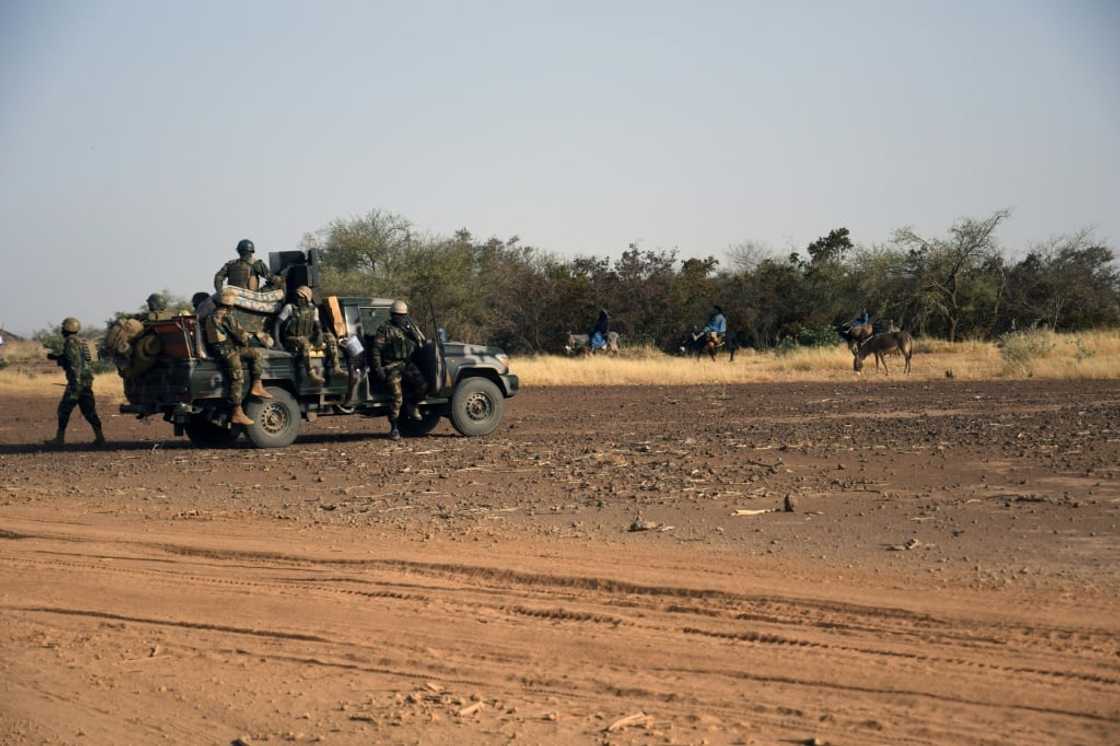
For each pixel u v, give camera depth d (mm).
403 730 10500
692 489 22891
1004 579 14750
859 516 19516
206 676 12398
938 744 9609
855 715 10336
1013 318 106500
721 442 31203
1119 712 10125
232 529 20297
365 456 31047
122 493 25344
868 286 107062
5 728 11039
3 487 26781
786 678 11414
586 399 52281
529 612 14234
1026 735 9711
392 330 35000
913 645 12227
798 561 16203
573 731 10289
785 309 107250
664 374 65312
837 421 37281
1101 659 11500
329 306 34594
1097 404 40406
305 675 12289
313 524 20578
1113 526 17875
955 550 16578
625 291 104938
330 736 10484
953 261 105375
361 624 14023
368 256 108250
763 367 72500
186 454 33156
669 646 12625
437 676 12055
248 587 16062
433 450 31984
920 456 26734
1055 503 20000
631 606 14273
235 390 32781
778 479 23938
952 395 47438
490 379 37188
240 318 33594
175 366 32750
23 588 16500
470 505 22109
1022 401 42938
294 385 34125
